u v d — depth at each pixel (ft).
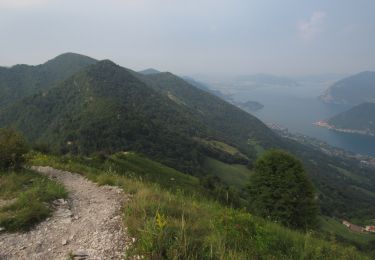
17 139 46.52
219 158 400.88
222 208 37.27
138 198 30.63
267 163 92.58
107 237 21.74
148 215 25.95
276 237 25.40
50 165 55.77
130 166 179.52
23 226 23.18
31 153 65.26
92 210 28.66
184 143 390.83
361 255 31.48
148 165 210.79
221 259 18.19
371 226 255.09
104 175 46.50
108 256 18.88
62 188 34.40
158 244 18.48
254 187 93.25
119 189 38.24
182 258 17.97
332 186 426.51
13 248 20.03
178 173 219.41
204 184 189.06
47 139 348.18
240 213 24.40
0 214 24.73
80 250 19.51
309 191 86.43
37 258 18.89
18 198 29.12
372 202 402.52
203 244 20.21
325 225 205.05
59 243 21.03
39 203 27.53
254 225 23.16
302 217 82.12
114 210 28.30
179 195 40.22
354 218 297.53
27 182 37.93
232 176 331.98
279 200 83.66
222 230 21.72
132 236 21.57
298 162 91.40
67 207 29.12
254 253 20.61
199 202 39.01
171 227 21.49
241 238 21.50
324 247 28.17
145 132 362.74
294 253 23.81
